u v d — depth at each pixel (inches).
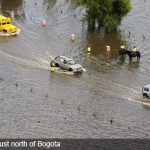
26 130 5502.0
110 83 6688.0
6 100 6131.9
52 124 5639.8
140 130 5551.2
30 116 5787.4
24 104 6053.2
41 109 5949.8
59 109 5959.6
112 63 7332.7
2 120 5684.1
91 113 5885.8
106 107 6028.5
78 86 6579.7
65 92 6392.7
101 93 6392.7
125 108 6013.8
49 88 6491.1
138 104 6107.3
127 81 6747.1
